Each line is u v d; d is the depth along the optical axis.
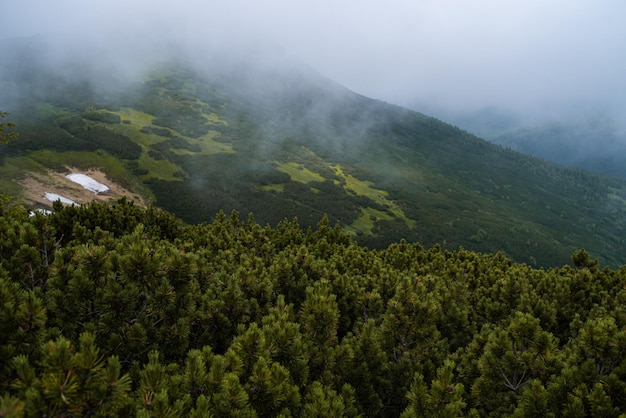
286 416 4.82
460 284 12.46
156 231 18.05
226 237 17.44
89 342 3.41
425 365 7.55
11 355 3.85
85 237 11.45
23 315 4.15
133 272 5.88
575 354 5.89
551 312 10.38
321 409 4.88
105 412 3.30
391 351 8.08
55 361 3.12
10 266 6.43
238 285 8.46
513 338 6.58
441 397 5.26
